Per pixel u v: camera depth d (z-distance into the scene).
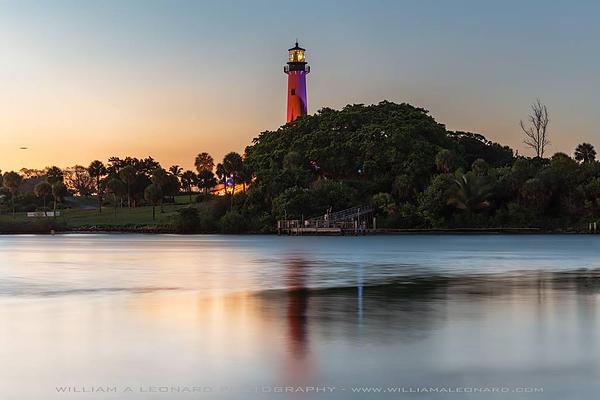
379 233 147.62
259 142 190.25
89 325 25.14
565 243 103.38
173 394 16.28
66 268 53.97
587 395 16.12
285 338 22.45
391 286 38.56
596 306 29.53
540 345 21.25
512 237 132.25
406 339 22.20
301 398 15.91
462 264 56.91
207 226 169.50
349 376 17.66
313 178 169.75
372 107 184.00
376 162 164.50
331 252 79.19
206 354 20.17
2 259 67.25
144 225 196.38
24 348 21.22
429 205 147.88
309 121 181.88
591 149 181.12
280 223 151.25
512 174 152.25
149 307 29.83
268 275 46.41
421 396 16.03
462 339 22.17
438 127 176.62
